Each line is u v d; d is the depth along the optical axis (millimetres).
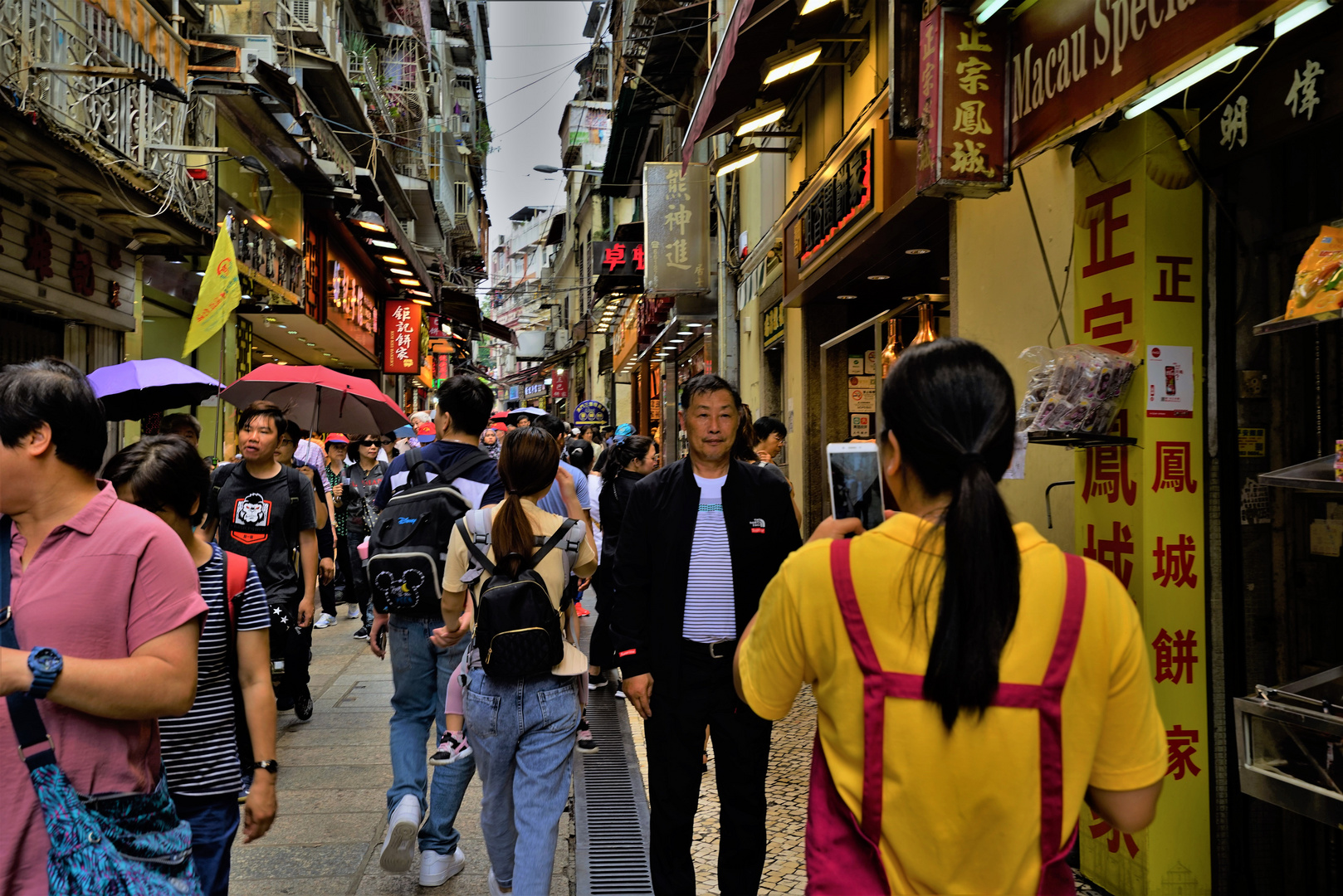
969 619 1120
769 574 2787
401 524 3273
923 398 1225
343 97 14289
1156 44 2418
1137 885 2941
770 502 2812
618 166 22344
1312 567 2801
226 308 7238
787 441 10242
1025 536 1215
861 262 7246
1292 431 2854
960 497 1154
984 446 1202
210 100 9188
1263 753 2338
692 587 2746
